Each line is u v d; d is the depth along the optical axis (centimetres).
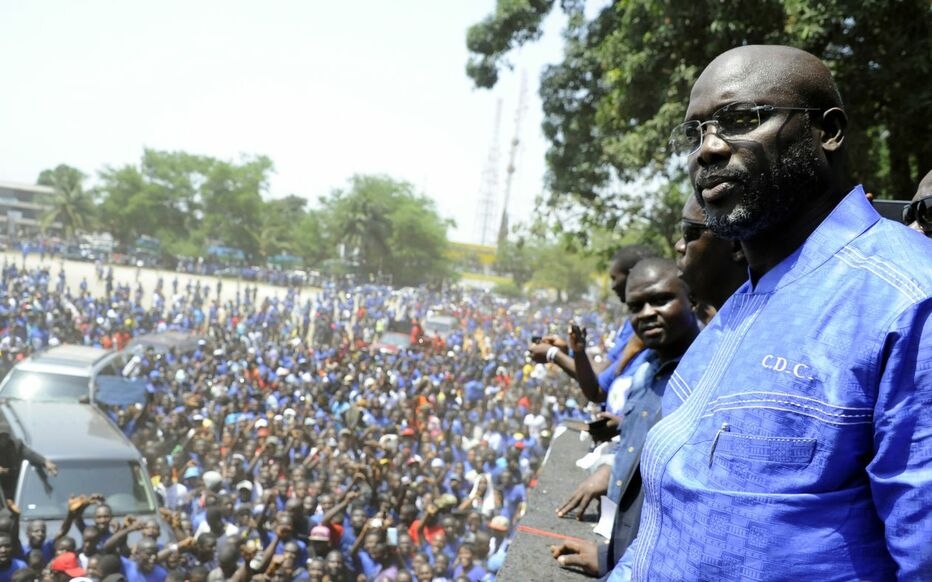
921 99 833
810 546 109
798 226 133
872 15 837
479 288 9100
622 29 1148
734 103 131
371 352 2905
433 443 1609
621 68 1134
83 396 1378
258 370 2288
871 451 110
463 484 1287
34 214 9588
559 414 2016
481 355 3356
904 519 102
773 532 111
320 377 2252
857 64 889
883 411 106
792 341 117
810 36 855
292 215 10125
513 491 1278
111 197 8238
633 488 247
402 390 2178
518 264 8956
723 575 114
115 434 1014
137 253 7681
